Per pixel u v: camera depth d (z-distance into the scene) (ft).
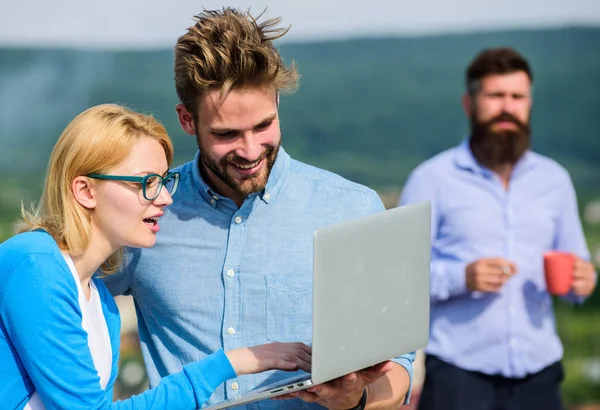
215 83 7.93
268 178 8.75
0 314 7.48
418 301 7.90
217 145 8.18
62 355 7.42
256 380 8.79
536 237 15.38
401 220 7.61
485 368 14.99
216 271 8.84
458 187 15.49
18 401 7.62
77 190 7.74
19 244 7.52
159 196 7.98
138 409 7.53
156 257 8.92
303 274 8.75
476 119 15.53
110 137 7.69
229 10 8.46
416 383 17.65
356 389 7.90
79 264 7.91
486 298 14.97
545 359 15.20
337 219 8.81
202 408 7.80
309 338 8.76
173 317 8.96
